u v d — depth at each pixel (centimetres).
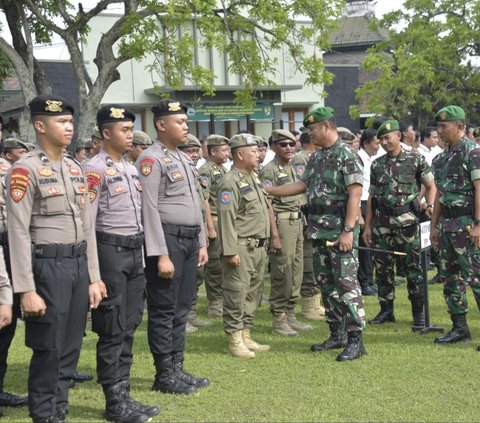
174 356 504
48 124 393
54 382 397
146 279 486
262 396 475
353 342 567
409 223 670
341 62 3334
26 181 381
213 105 2050
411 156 677
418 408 447
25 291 377
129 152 645
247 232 578
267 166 688
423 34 2120
